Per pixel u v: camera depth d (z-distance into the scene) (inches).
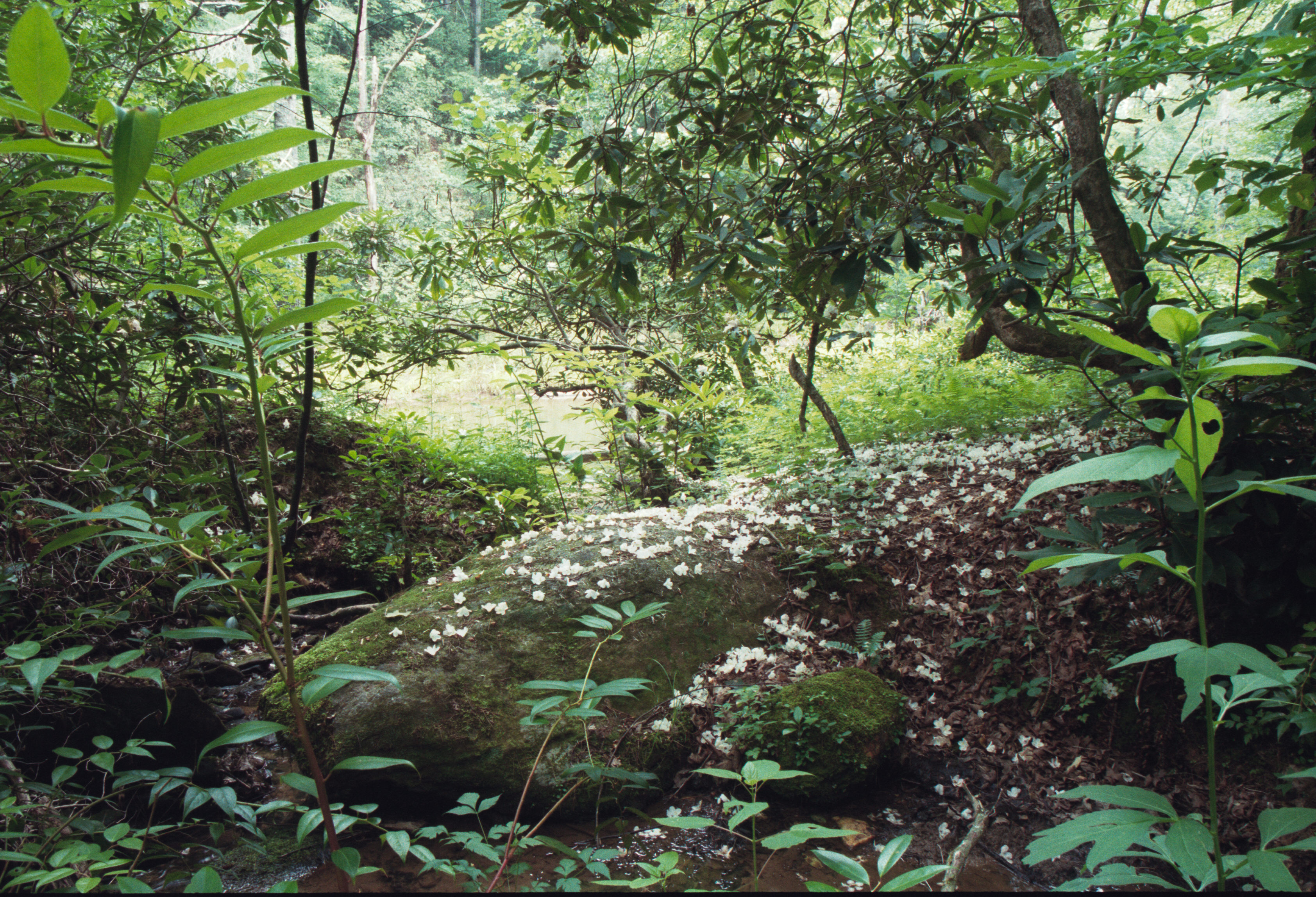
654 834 119.6
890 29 176.4
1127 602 140.7
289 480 227.6
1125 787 46.8
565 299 265.7
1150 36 100.3
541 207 182.9
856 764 125.4
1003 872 108.7
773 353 336.8
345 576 224.2
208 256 158.4
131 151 34.9
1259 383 114.8
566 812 124.5
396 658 138.8
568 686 74.9
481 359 463.2
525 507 256.2
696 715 142.1
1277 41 90.1
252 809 78.2
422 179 685.3
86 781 121.8
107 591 134.0
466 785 125.7
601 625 79.7
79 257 144.9
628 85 163.5
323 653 142.1
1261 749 118.3
